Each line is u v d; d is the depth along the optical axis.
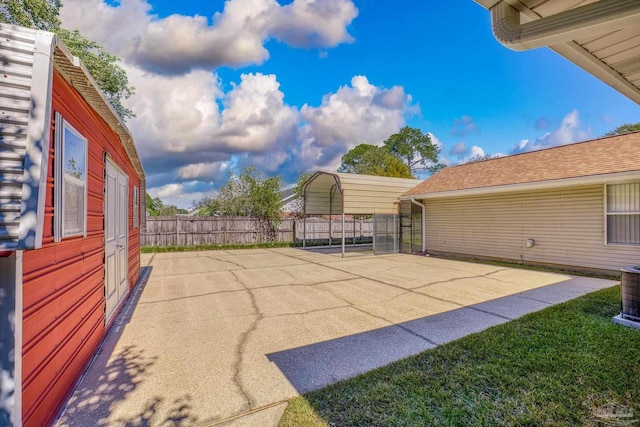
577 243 7.99
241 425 2.17
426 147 36.53
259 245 15.14
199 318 4.58
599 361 2.96
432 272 8.30
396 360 3.14
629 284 3.99
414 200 12.34
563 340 3.47
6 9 9.43
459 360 3.06
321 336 3.85
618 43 2.52
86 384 2.75
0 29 1.66
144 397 2.54
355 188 11.93
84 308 3.04
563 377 2.69
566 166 8.41
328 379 2.80
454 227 11.36
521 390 2.52
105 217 4.02
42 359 2.03
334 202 15.67
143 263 10.12
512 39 2.16
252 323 4.35
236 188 16.83
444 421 2.16
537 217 8.85
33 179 1.53
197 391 2.63
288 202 20.86
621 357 3.03
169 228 14.07
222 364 3.12
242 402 2.46
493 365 2.93
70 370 2.60
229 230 15.12
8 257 1.64
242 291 6.27
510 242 9.56
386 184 12.82
